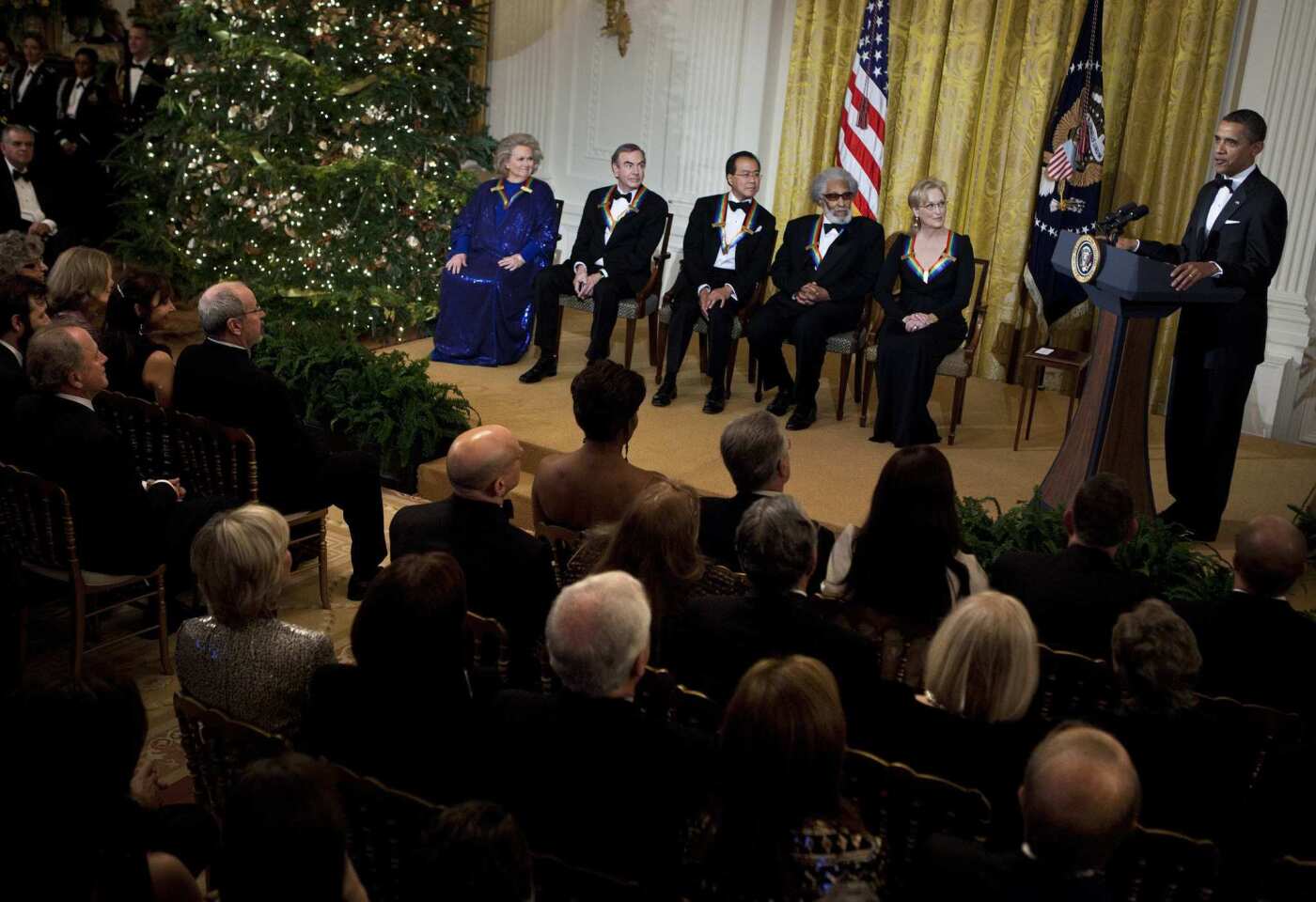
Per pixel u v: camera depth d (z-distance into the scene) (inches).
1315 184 244.4
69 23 450.9
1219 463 195.2
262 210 307.0
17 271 197.3
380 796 81.8
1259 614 118.1
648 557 115.1
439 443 235.1
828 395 273.1
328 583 189.2
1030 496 214.4
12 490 148.6
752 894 73.2
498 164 290.2
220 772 97.3
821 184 257.1
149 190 329.7
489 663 115.0
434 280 319.3
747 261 266.2
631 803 86.4
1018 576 126.3
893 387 238.2
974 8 272.1
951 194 284.2
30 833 70.8
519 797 89.0
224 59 302.7
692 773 86.7
